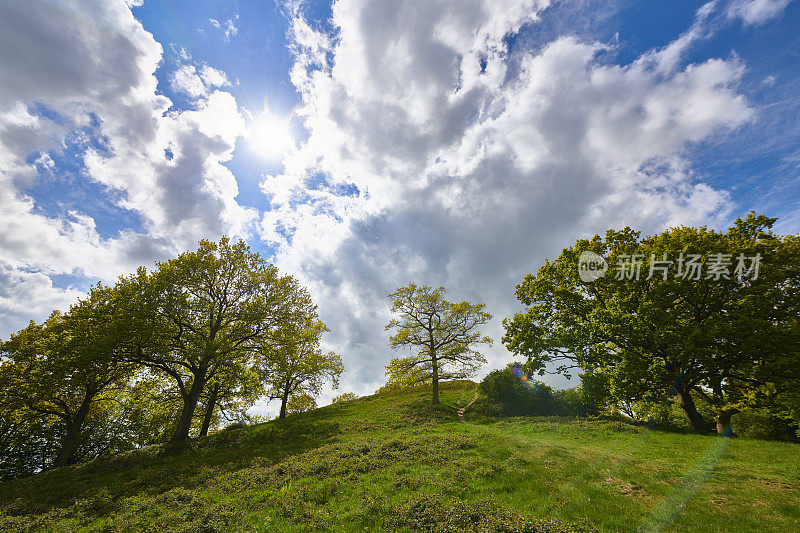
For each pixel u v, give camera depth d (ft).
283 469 61.98
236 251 114.62
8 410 97.35
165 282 96.84
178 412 125.29
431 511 36.96
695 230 84.94
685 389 83.10
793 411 63.21
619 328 84.33
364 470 57.06
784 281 77.56
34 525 44.55
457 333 140.77
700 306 81.97
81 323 92.27
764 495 35.99
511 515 34.83
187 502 48.75
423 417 114.93
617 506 36.37
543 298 111.34
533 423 94.32
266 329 114.01
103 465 78.69
